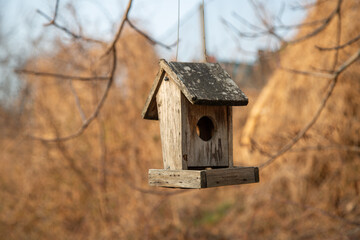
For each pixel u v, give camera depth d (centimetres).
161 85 470
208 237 1182
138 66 1304
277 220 1162
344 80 1119
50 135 1261
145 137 1270
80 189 1209
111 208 1185
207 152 446
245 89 1488
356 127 1121
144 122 1284
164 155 470
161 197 1201
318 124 1136
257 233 1155
